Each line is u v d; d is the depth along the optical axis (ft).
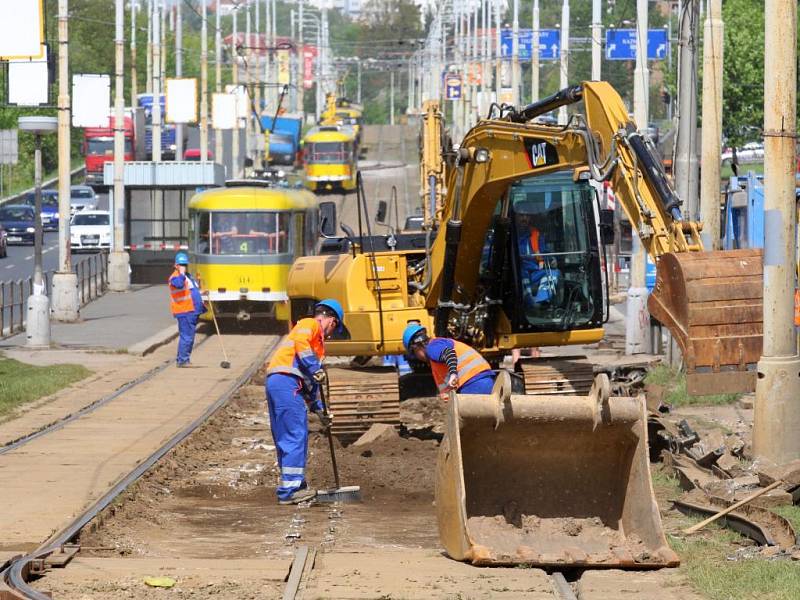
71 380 178.60
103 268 346.95
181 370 197.06
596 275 134.10
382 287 136.77
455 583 71.10
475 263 129.59
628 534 81.41
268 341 251.60
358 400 134.21
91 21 655.35
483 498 84.79
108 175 353.72
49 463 111.86
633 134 103.81
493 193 121.29
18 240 497.87
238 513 97.45
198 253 264.93
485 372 105.50
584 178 115.34
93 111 305.53
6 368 186.39
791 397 107.34
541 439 83.46
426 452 127.03
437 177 208.03
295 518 95.40
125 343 234.58
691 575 72.54
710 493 96.84
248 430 144.46
